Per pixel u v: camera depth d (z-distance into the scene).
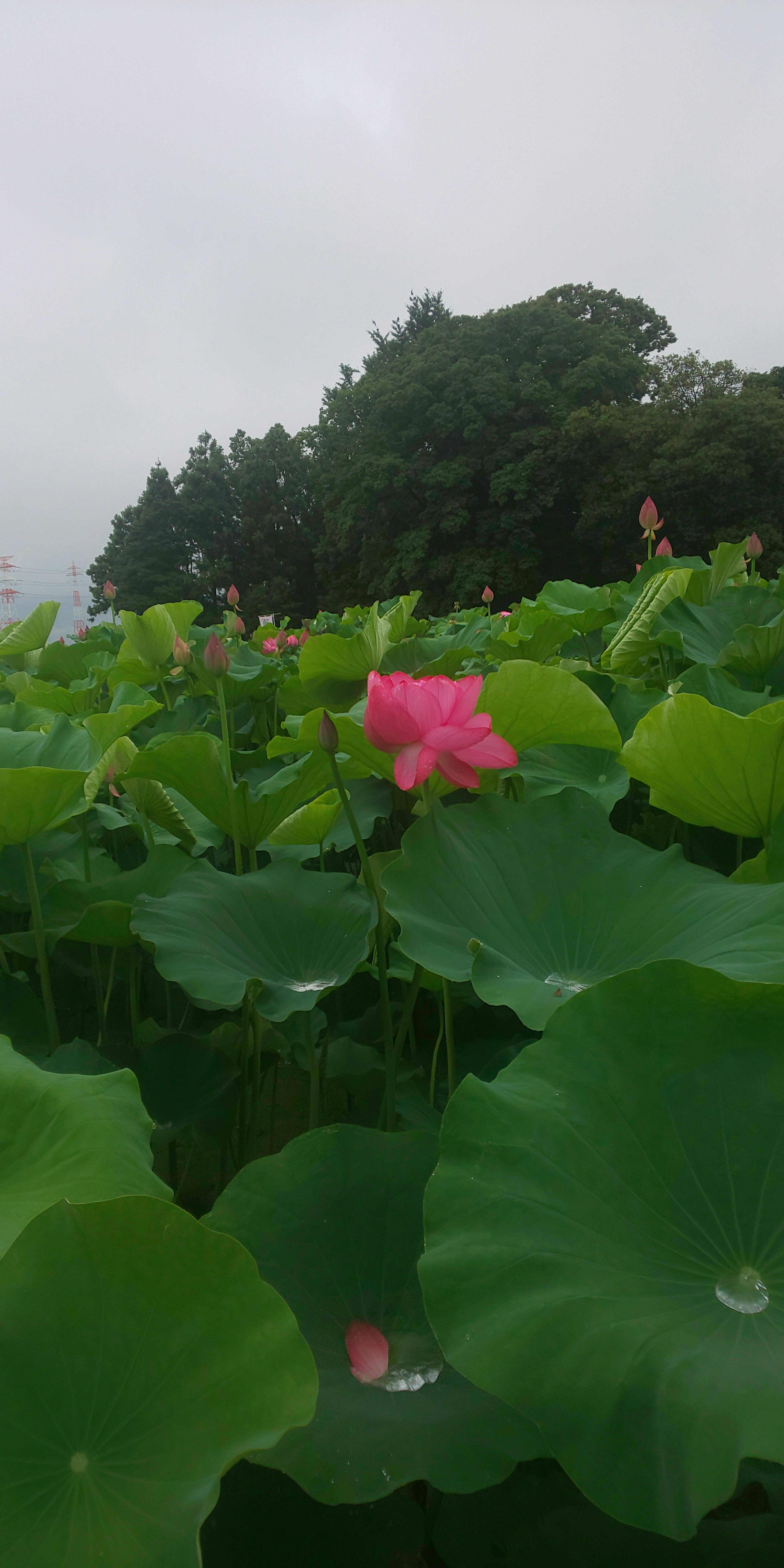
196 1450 0.77
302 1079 2.52
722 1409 0.76
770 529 29.14
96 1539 0.71
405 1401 1.02
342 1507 1.04
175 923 1.62
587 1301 0.88
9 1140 1.16
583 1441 0.77
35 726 2.84
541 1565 0.95
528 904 1.65
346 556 39.75
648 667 3.94
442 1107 1.88
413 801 2.67
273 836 2.19
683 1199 1.00
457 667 3.37
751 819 1.90
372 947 1.69
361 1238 1.20
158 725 3.90
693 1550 0.95
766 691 2.88
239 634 8.20
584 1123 1.04
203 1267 0.85
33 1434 0.78
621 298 39.59
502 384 33.31
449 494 34.12
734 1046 1.07
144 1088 1.76
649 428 30.31
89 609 51.09
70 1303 0.83
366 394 37.53
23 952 1.90
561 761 2.62
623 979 1.13
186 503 48.03
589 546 33.69
